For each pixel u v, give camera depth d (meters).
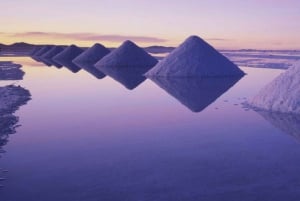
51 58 52.19
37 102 11.20
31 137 6.89
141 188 4.23
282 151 5.69
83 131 7.38
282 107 9.04
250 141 6.37
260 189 4.12
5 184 4.48
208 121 8.17
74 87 15.30
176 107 10.12
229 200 3.82
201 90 13.62
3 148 6.16
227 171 4.79
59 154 5.78
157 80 17.56
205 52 20.19
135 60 30.83
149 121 8.31
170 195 4.00
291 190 4.06
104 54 42.16
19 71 24.55
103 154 5.75
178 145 6.21
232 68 19.89
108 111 9.66
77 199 3.95
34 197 4.04
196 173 4.74
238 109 9.56
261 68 25.52
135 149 6.02
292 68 10.25
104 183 4.43
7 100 11.46
